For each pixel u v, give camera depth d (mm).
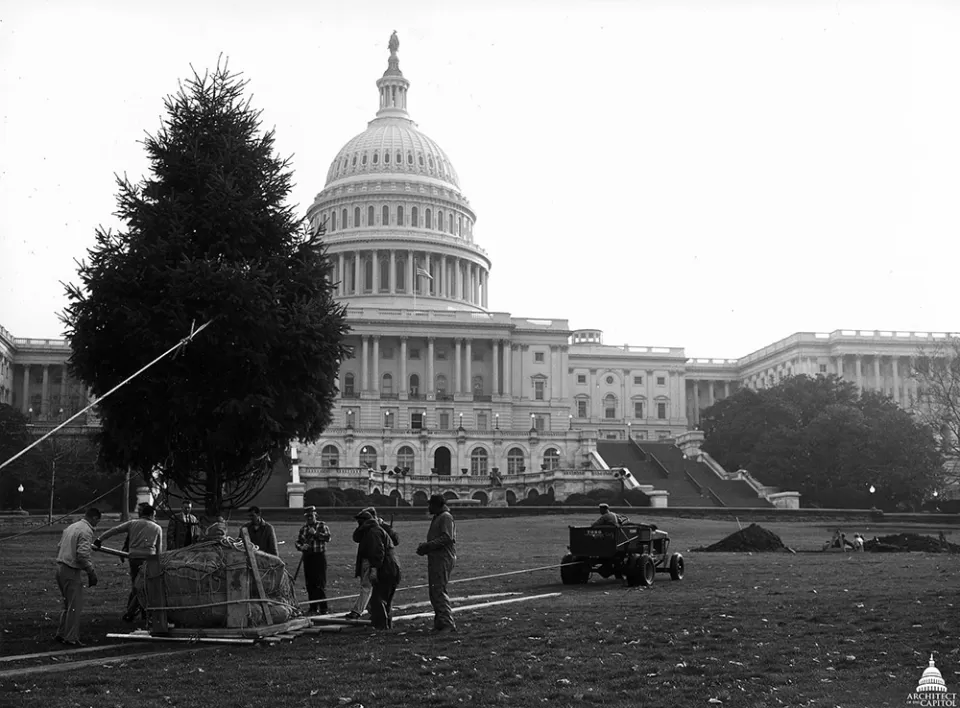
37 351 189875
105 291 30203
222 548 26328
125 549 29469
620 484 134125
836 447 132375
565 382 196875
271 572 26828
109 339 30781
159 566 25656
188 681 20219
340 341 33062
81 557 25266
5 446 117125
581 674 20203
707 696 18156
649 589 37250
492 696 18375
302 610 30547
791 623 26422
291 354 31500
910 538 66938
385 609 26719
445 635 25297
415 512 98438
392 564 26797
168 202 31219
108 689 19562
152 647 24719
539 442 154375
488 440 152875
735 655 21859
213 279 29891
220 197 31188
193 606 25422
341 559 53531
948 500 132750
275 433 31641
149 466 32406
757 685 18984
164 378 30219
